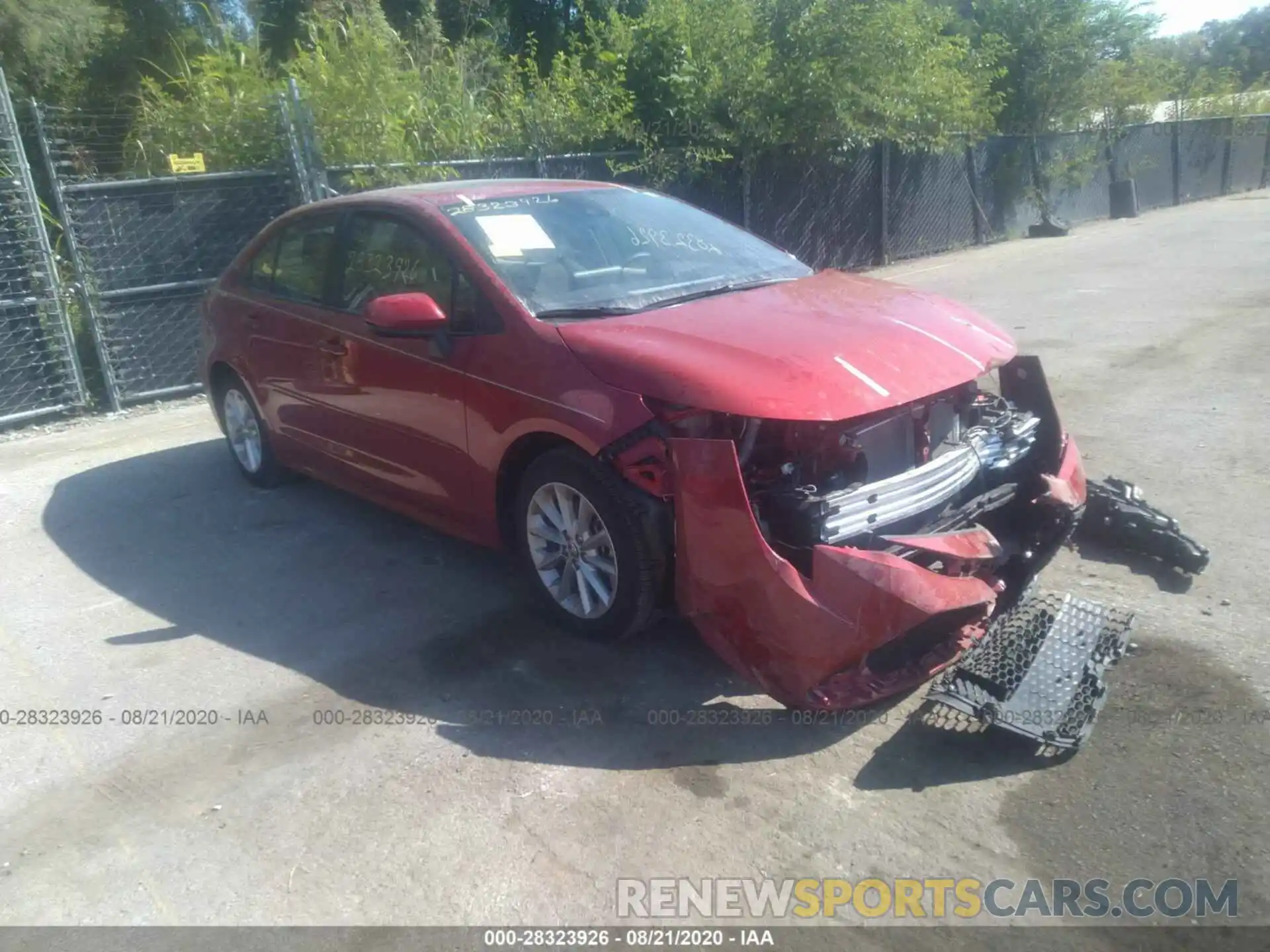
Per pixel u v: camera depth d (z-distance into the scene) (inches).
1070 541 194.7
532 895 114.6
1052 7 808.9
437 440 178.4
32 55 599.5
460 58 518.0
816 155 568.4
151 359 346.9
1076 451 171.3
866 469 143.0
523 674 159.3
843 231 608.1
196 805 132.6
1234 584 176.9
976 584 137.0
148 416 332.8
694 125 512.4
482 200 190.4
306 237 215.8
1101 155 871.7
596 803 129.0
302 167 365.1
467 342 169.3
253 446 247.0
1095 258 598.9
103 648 174.7
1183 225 789.2
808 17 529.7
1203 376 305.9
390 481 194.7
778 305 166.4
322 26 500.1
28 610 190.9
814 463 141.2
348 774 136.9
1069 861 116.0
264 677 162.7
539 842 122.7
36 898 117.8
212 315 245.0
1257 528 198.2
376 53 418.0
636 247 189.2
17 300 316.5
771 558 133.2
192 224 347.6
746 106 519.2
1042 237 765.9
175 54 685.3
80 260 327.6
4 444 306.0
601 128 473.1
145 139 416.2
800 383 137.9
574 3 863.7
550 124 464.4
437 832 125.0
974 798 127.1
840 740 140.1
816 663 131.3
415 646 169.6
